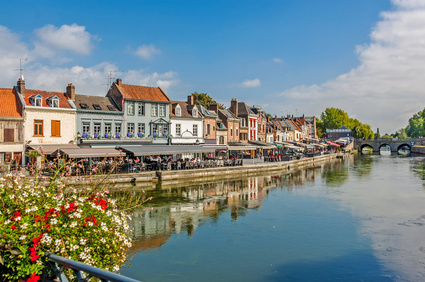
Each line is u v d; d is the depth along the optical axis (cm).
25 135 3381
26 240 557
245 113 6744
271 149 7500
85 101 4000
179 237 1742
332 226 1973
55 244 588
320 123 15762
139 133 4353
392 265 1429
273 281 1274
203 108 5606
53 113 3588
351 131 14112
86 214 678
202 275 1308
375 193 3070
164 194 2884
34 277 532
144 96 4462
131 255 1484
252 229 1898
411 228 1936
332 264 1437
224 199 2738
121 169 3291
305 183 3719
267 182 3775
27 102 3475
